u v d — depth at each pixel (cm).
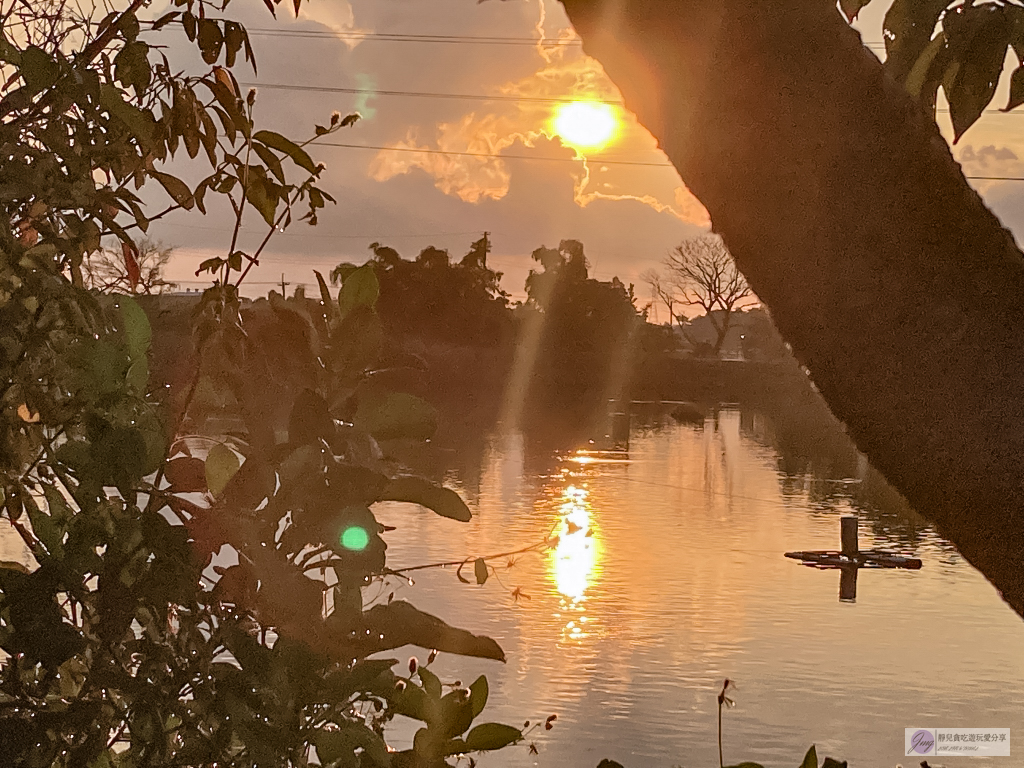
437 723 165
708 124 128
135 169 204
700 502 3341
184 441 175
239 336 172
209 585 172
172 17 214
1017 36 152
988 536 123
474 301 9875
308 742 157
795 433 6625
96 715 155
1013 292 121
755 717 1209
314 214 213
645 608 1775
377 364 170
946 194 123
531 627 1575
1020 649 1590
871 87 124
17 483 173
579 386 10731
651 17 129
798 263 126
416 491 161
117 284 208
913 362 123
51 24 207
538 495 3328
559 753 1028
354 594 161
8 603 153
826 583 2088
